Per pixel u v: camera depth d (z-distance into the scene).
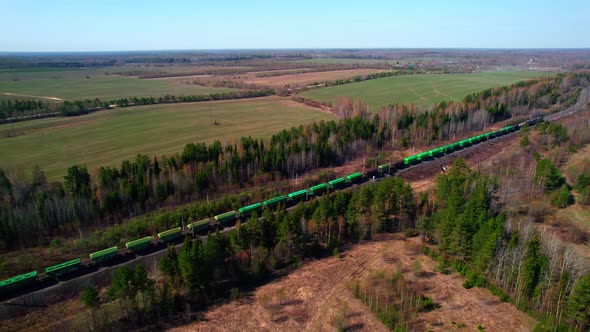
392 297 64.25
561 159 123.69
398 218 89.19
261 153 121.31
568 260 61.00
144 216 92.56
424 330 56.97
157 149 143.12
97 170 115.69
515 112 187.38
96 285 68.62
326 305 63.12
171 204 99.06
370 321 59.41
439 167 127.94
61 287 67.56
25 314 61.31
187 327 58.81
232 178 110.06
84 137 157.88
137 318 59.62
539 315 58.81
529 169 109.94
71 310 62.59
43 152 138.12
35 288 67.12
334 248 79.06
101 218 90.81
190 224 84.00
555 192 96.19
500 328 57.44
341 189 109.81
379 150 144.12
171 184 101.56
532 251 61.06
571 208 92.50
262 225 75.06
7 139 153.88
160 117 196.00
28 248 79.62
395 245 80.94
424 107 184.12
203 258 63.84
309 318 60.28
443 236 74.56
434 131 153.62
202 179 103.94
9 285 64.75
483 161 131.62
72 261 70.81
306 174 121.62
